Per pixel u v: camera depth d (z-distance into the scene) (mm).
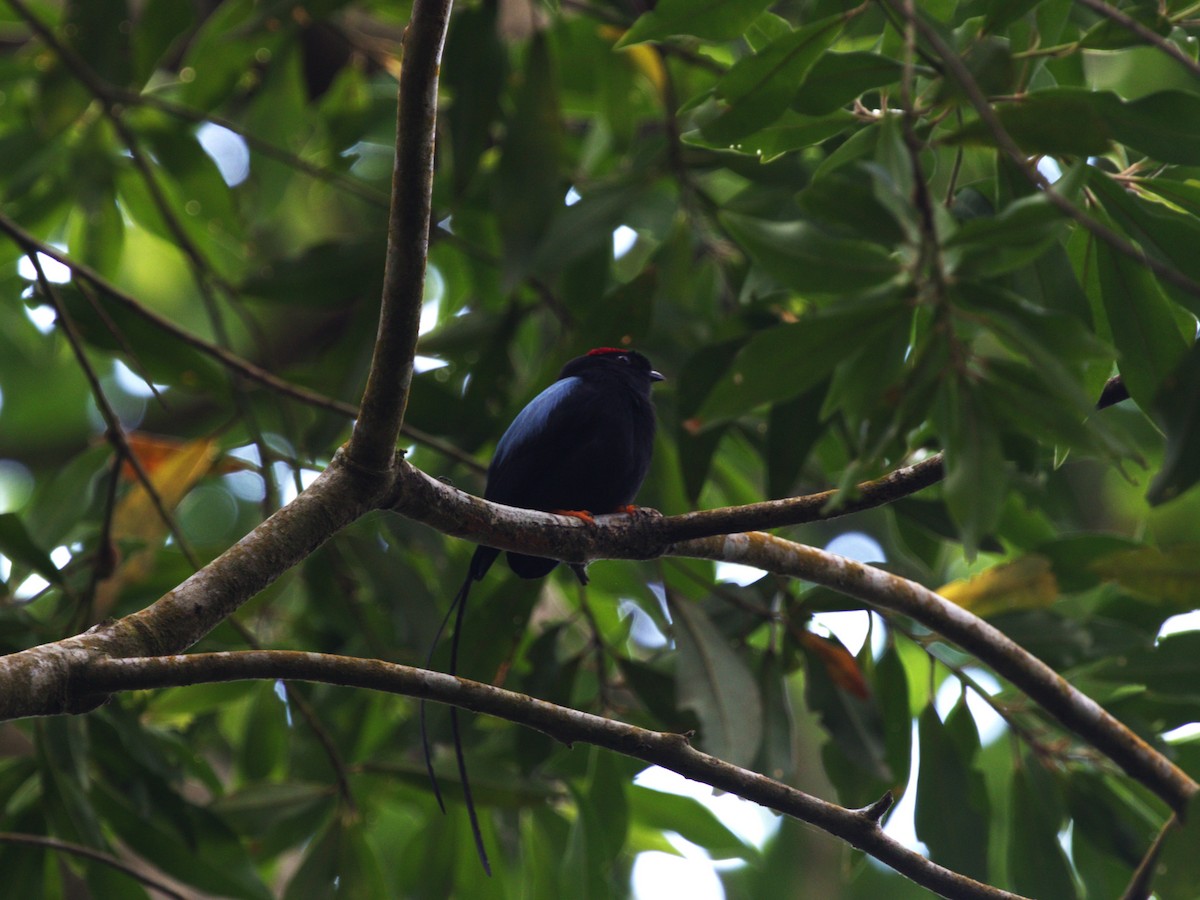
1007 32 7512
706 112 7656
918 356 5016
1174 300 7527
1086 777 9938
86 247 14078
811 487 11719
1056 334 4910
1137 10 6816
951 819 9758
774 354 5176
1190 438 5539
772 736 9969
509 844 11531
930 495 10242
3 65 13094
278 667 6004
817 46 6637
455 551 12992
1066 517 12164
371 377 6695
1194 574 7285
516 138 11180
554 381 10898
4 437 21578
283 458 11578
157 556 10234
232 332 20406
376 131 13953
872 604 8766
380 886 10570
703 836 12336
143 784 10016
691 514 7867
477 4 11453
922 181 5121
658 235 11984
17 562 9492
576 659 10672
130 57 12648
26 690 5453
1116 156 8164
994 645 8672
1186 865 6902
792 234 5258
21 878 9492
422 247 6383
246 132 13938
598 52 13023
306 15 11953
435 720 10953
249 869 10398
